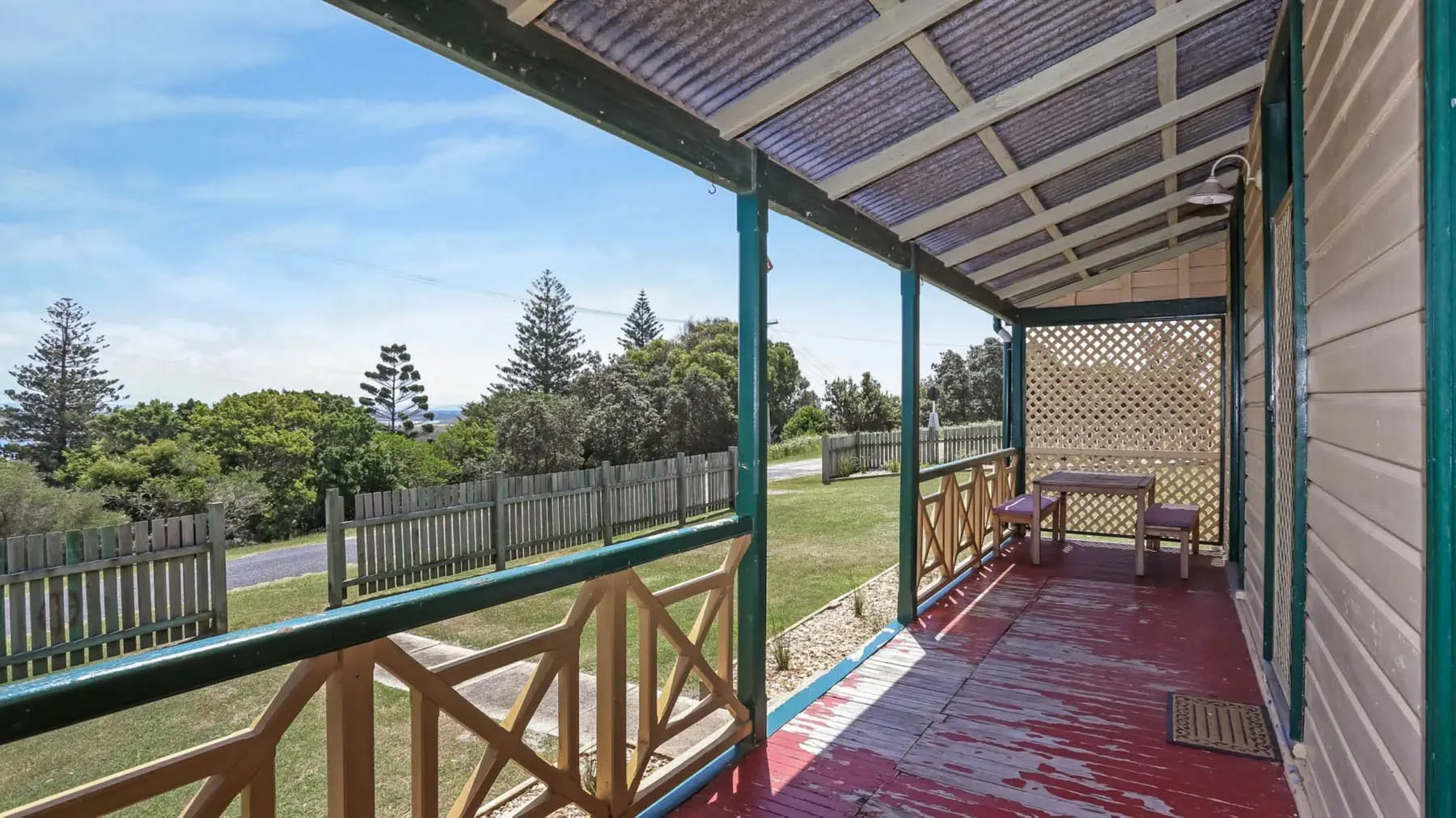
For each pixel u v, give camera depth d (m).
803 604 5.36
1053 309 6.89
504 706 3.69
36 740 3.46
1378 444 1.45
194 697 3.99
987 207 3.86
